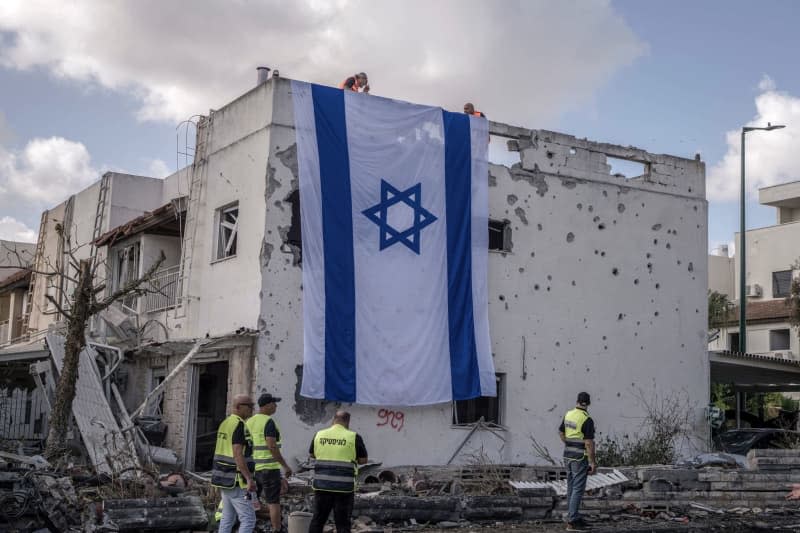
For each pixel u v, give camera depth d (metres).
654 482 16.14
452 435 19.55
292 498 14.48
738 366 24.66
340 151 18.53
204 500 14.10
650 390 22.48
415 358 18.78
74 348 16.72
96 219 30.23
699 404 23.23
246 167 18.78
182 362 17.67
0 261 40.22
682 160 23.92
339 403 18.16
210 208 19.95
